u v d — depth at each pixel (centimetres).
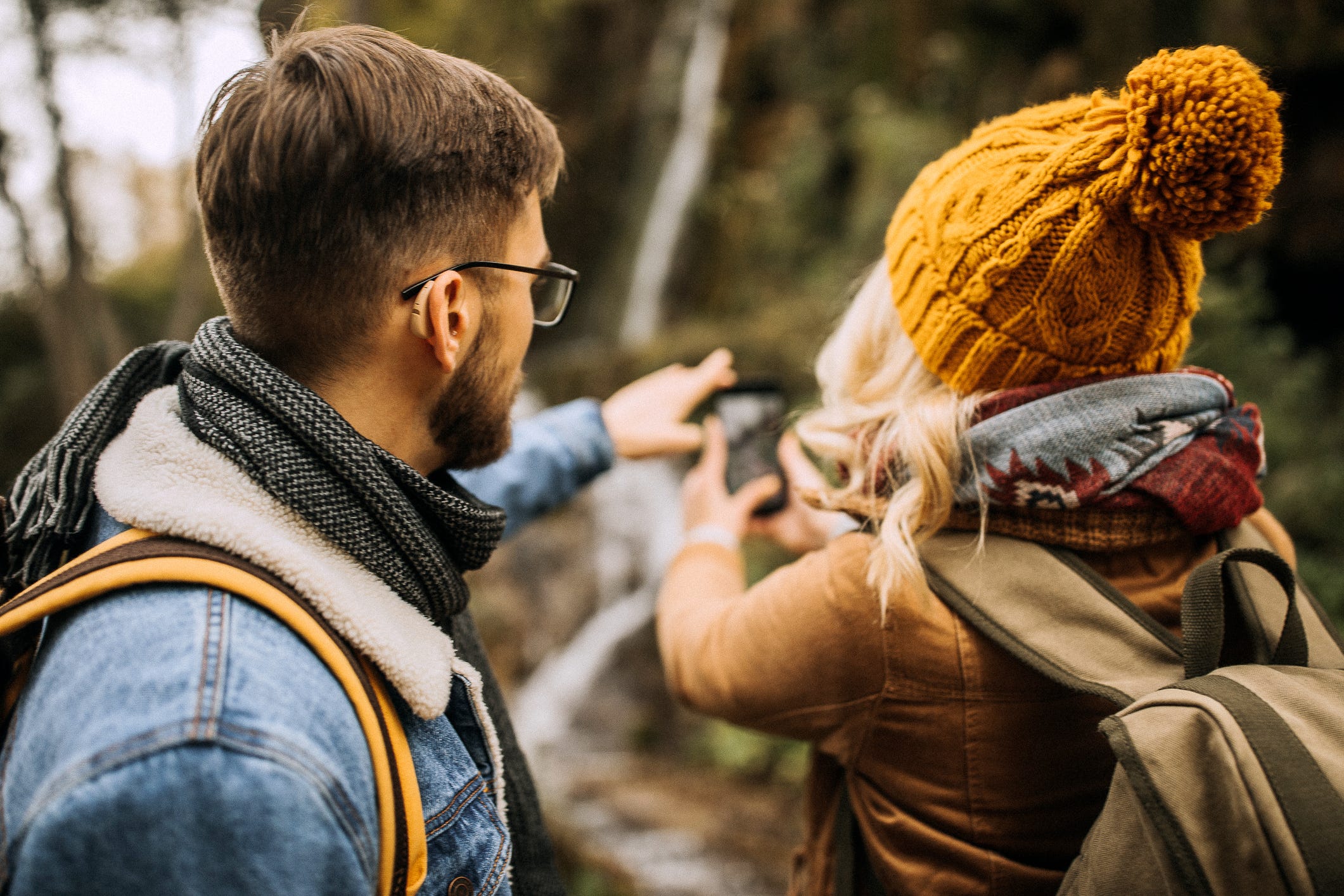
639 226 797
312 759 57
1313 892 60
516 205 78
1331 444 395
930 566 91
